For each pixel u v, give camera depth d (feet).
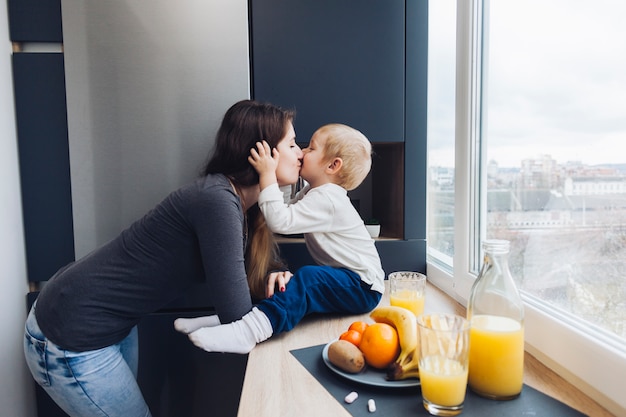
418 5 4.61
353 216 3.77
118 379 3.23
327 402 2.19
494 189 3.56
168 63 4.19
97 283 3.07
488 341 2.15
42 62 4.26
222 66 4.22
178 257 3.15
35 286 4.46
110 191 4.21
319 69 4.56
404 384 2.27
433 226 5.09
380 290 3.70
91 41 4.12
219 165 3.49
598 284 2.28
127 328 3.25
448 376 2.00
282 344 2.99
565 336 2.36
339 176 3.75
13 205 4.19
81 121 4.16
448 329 2.21
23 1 4.22
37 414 4.43
